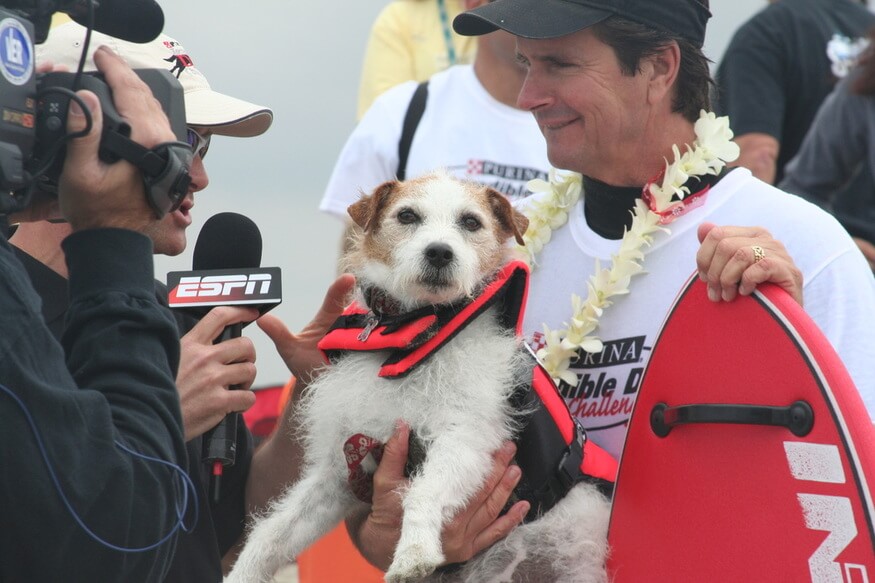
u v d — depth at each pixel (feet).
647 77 9.33
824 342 7.38
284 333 10.02
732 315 7.91
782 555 7.47
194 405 8.64
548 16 9.11
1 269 6.28
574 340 9.59
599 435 9.69
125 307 6.70
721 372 7.92
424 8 18.56
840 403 7.20
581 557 8.91
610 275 9.47
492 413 8.83
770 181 18.42
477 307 8.91
